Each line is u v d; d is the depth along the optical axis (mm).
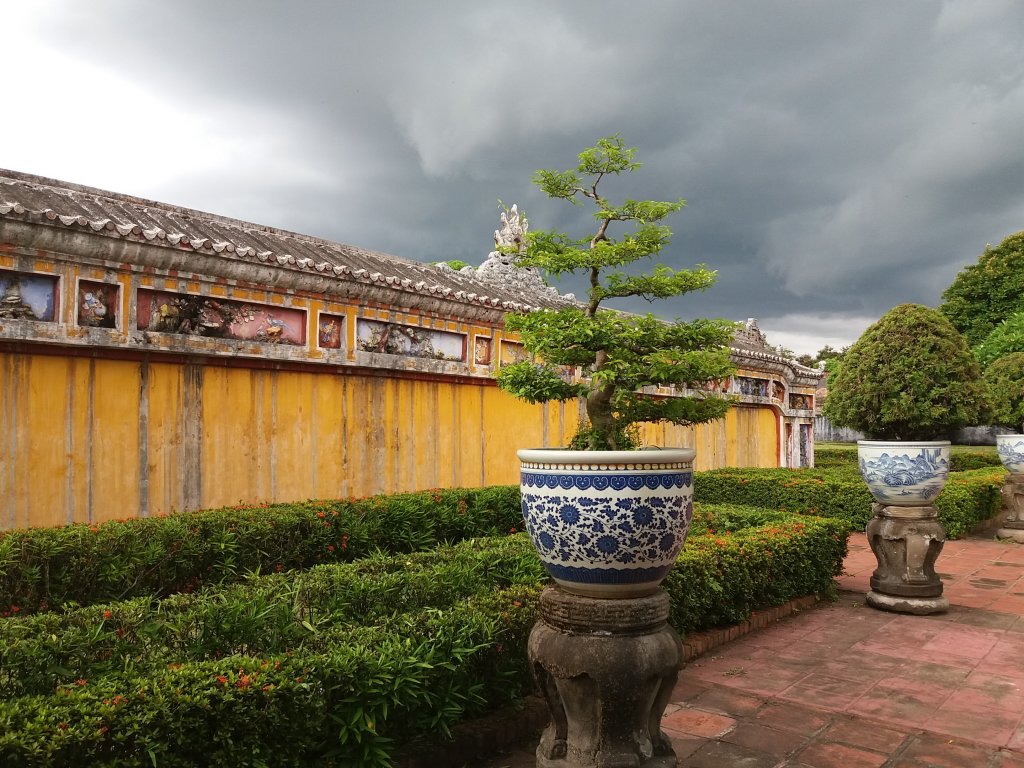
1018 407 11484
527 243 3906
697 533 7270
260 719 2881
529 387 3709
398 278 9445
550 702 3383
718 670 5203
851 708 4504
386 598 4430
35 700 2646
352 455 9156
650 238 3666
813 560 7051
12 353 6531
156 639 3598
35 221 6266
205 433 7832
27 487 6578
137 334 7102
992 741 4035
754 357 16484
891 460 6715
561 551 3166
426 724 3586
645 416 3756
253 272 7867
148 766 2602
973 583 8008
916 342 7336
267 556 6465
